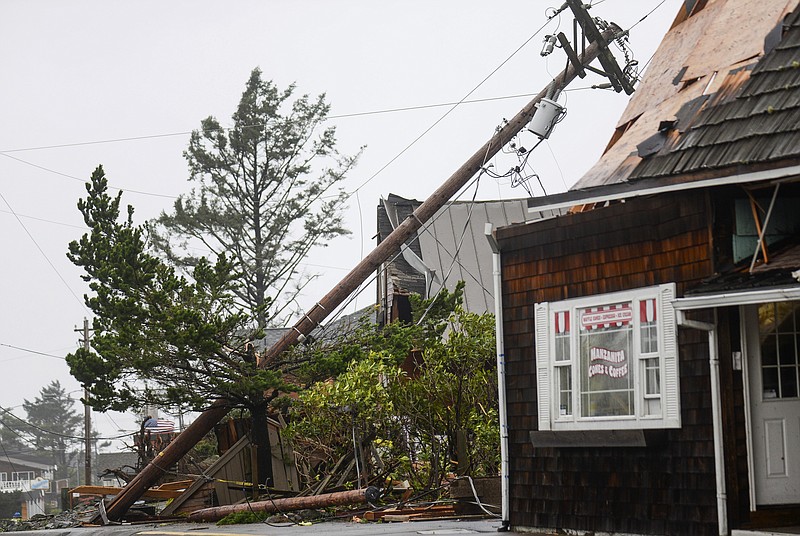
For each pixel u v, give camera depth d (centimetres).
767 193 1159
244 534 1648
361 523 1836
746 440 1145
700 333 1180
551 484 1368
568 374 1354
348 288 2581
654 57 1520
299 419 2277
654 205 1246
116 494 2678
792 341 1179
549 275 1390
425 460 2083
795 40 1183
